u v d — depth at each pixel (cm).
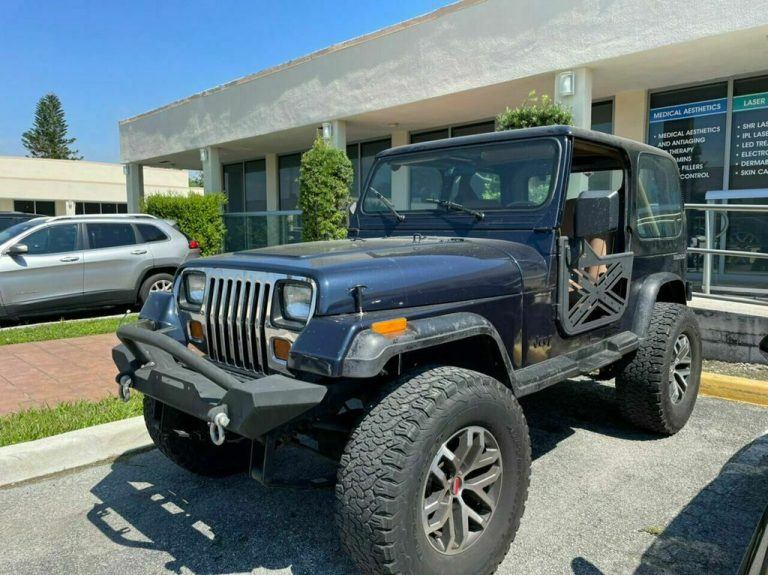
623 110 1020
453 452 244
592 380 557
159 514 324
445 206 370
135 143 1881
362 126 1297
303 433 285
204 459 354
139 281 915
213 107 1523
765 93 877
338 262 256
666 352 390
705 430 434
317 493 346
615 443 411
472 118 1208
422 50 1027
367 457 222
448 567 237
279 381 229
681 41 748
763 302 588
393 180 405
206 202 1371
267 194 1761
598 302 363
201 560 279
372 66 1113
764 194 829
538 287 313
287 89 1297
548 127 341
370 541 217
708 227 630
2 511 329
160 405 330
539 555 277
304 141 1490
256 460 254
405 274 261
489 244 319
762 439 415
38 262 830
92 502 339
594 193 314
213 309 284
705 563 270
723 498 330
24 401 487
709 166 943
